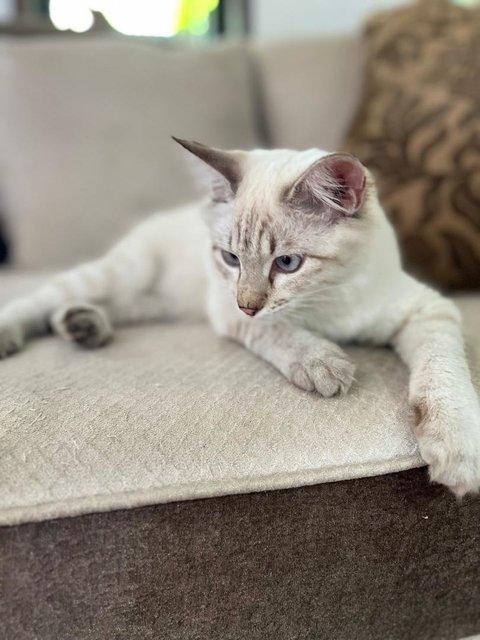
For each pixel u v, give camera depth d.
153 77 0.50
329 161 0.25
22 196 0.48
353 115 0.45
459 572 0.23
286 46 0.52
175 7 0.83
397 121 0.41
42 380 0.25
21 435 0.21
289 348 0.26
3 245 0.50
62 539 0.19
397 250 0.31
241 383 0.25
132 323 0.39
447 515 0.22
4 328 0.31
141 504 0.20
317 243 0.27
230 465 0.20
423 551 0.22
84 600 0.20
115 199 0.49
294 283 0.27
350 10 0.75
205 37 0.83
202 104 0.50
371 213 0.28
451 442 0.21
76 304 0.33
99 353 0.30
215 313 0.32
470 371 0.25
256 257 0.27
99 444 0.21
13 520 0.19
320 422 0.22
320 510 0.21
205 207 0.31
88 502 0.19
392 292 0.29
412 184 0.39
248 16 0.82
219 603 0.21
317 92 0.50
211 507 0.20
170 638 0.21
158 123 0.49
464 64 0.40
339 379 0.24
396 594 0.22
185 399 0.23
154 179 0.49
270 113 0.52
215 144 0.50
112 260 0.40
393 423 0.22
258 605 0.21
